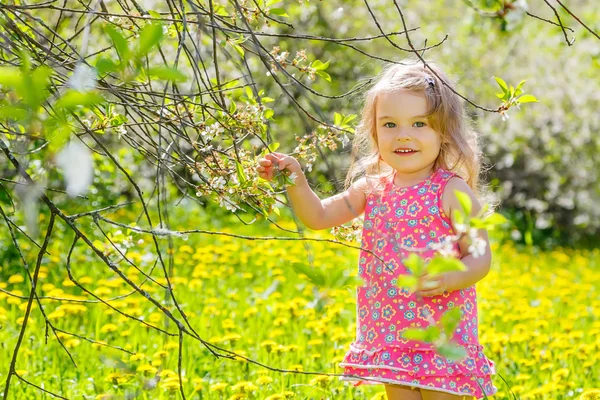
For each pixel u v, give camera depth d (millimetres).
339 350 4059
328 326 4379
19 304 4797
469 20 4246
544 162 13336
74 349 4070
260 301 5016
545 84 12867
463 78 12469
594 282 8227
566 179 13516
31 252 6246
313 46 10797
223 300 5480
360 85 2996
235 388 3168
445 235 2795
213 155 2449
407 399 2799
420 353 2695
